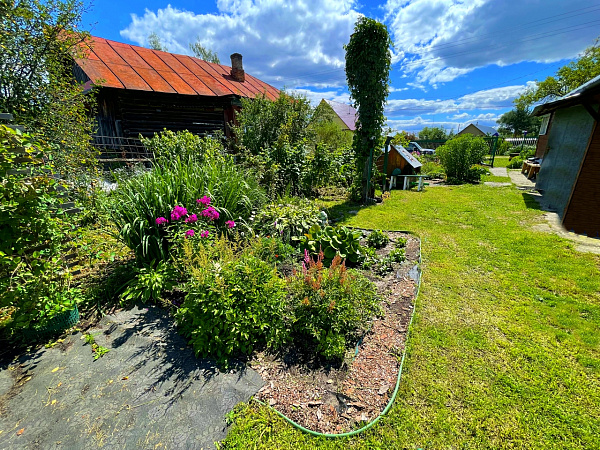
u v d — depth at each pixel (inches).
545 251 160.7
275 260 133.3
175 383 77.1
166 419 66.7
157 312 108.6
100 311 108.2
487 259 154.1
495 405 70.3
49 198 97.3
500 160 785.6
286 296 102.6
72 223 113.3
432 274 138.5
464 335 95.6
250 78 612.7
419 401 71.8
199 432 63.8
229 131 441.1
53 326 95.7
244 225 148.3
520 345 90.7
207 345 87.0
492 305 112.8
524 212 244.8
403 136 510.0
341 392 74.8
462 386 75.9
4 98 164.9
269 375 80.2
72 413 68.2
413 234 195.0
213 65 566.3
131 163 277.9
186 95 393.4
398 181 400.2
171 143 232.4
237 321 86.4
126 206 125.3
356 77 269.1
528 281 130.3
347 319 92.6
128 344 92.2
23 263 94.1
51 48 177.5
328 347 85.4
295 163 281.4
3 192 85.4
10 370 81.9
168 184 133.0
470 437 63.1
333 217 245.6
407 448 61.1
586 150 152.6
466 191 349.4
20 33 162.6
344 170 352.8
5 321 102.0
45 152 123.2
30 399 72.1
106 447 60.2
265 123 340.2
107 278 126.7
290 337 91.0
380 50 257.0
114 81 353.4
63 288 102.8
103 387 75.7
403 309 110.9
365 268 143.6
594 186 155.4
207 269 93.9
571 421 66.0
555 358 85.0
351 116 1126.4
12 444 60.7
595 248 163.0
